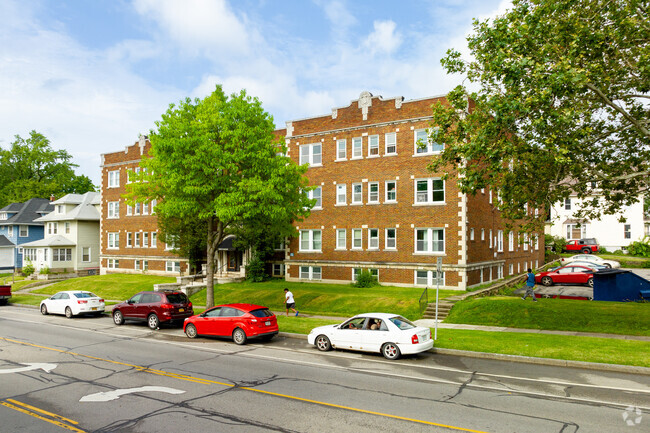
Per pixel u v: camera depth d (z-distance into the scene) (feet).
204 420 29.89
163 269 148.87
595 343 50.60
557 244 174.70
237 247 122.62
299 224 117.29
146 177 77.10
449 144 59.31
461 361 47.09
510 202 60.23
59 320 83.71
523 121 52.80
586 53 50.55
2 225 203.21
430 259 98.37
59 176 264.31
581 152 56.80
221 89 77.92
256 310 59.26
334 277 111.55
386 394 35.47
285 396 35.09
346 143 111.04
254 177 71.87
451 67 56.85
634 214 174.50
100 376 41.78
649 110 58.18
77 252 179.11
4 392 36.73
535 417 29.99
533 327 62.39
